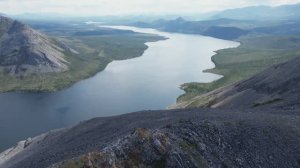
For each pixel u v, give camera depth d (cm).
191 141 4144
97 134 7356
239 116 5819
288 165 4403
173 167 3734
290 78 10788
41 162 6806
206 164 3909
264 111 6894
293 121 5459
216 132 4506
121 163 3703
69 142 7844
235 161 4191
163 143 3916
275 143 4694
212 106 12538
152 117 7250
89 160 3641
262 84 11756
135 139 3903
